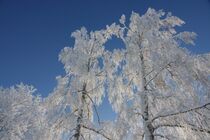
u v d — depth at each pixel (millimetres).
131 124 9469
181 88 9609
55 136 11312
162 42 10469
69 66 12820
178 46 10656
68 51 13070
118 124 9453
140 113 9781
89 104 12617
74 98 11836
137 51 11008
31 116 21547
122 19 12555
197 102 8578
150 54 10734
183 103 8680
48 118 11531
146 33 10820
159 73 10289
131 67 10938
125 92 11500
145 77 10633
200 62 9469
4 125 21250
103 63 12945
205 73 9273
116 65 12539
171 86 10156
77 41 13297
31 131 20562
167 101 9609
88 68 12797
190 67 9188
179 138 8695
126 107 9789
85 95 12578
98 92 12711
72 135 11352
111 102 11773
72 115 11586
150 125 9312
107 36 13430
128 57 11258
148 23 11359
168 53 9891
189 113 8648
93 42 13398
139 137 9656
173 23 11859
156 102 9938
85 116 11938
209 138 8406
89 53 13195
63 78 12758
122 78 11695
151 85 10656
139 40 11469
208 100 8422
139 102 10391
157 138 9125
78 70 12297
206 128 8453
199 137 8570
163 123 9367
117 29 12922
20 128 21203
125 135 9297
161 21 11891
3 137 20672
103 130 10977
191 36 10883
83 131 11594
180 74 9375
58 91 11969
